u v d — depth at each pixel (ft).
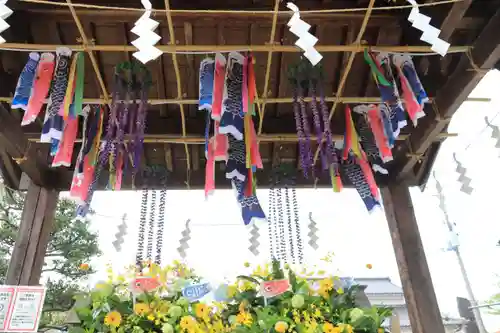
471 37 9.86
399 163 12.95
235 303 10.10
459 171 12.37
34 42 9.54
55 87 8.83
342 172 13.47
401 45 9.86
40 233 12.14
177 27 9.41
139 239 11.35
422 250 12.51
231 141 10.93
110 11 8.89
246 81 9.36
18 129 10.85
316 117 9.68
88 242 30.42
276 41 9.84
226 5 9.07
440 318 11.60
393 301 46.50
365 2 9.09
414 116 9.29
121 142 9.50
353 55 9.17
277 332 8.98
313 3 9.12
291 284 10.29
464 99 9.82
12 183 12.80
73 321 9.00
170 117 11.87
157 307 9.32
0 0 6.56
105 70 10.30
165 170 12.97
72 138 9.69
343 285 10.73
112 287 9.68
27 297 8.61
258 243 12.44
